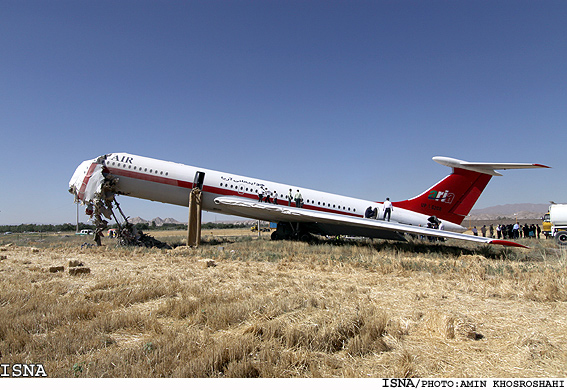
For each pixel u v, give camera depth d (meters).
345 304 7.73
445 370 4.84
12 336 5.68
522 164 20.20
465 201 23.81
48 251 18.95
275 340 5.53
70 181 22.61
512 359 5.17
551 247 25.44
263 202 23.70
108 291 9.14
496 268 13.33
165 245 22.41
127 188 22.19
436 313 6.57
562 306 8.06
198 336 5.81
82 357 5.10
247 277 11.31
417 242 24.70
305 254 17.47
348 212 24.52
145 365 4.75
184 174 22.72
